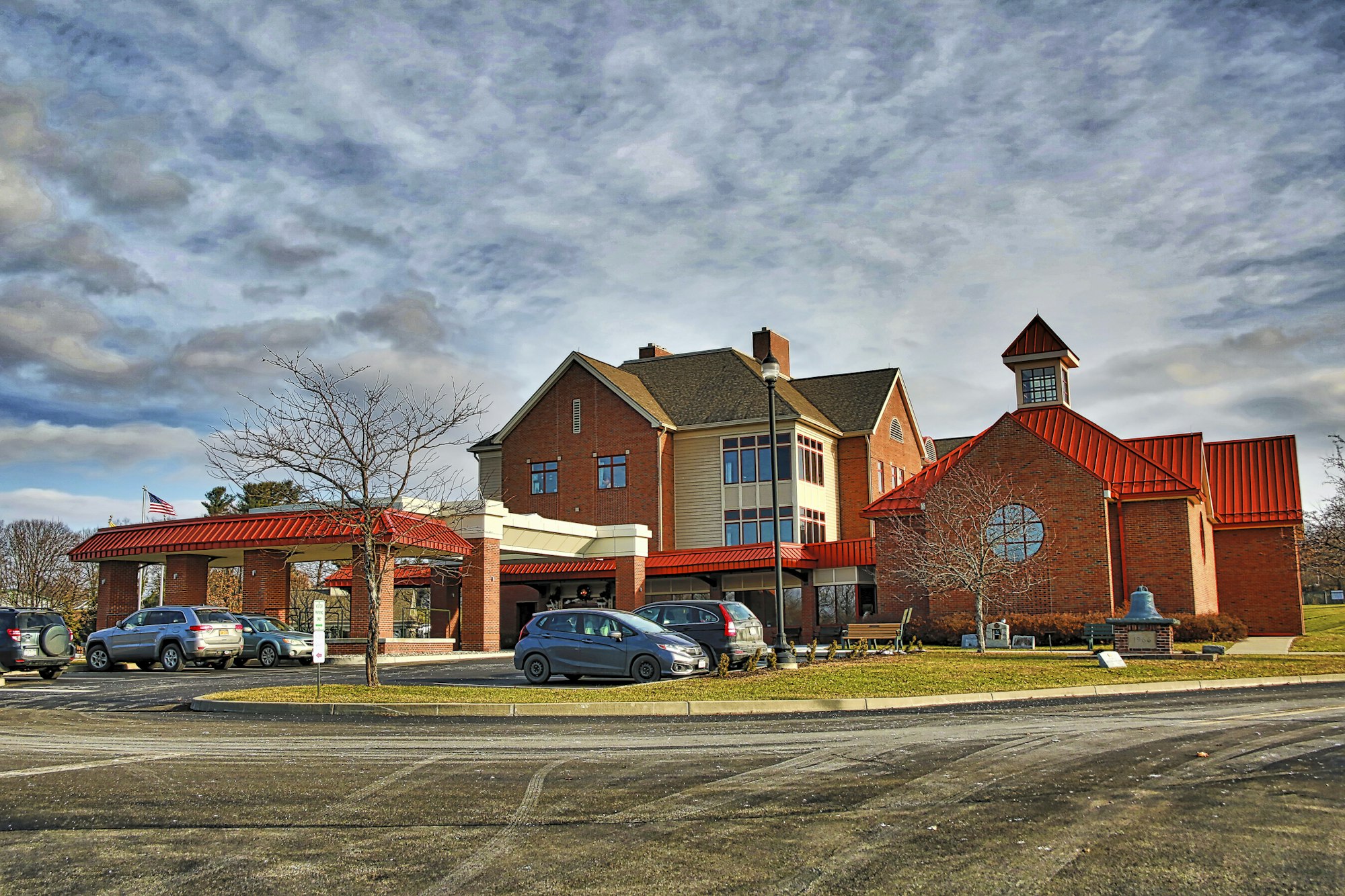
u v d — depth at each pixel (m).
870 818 8.92
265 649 31.41
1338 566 39.12
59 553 66.94
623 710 17.28
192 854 8.15
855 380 53.25
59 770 11.94
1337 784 9.89
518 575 48.19
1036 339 40.53
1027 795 9.67
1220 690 19.36
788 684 19.30
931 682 19.62
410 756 12.77
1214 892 6.75
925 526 37.81
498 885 7.24
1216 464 43.69
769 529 46.03
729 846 8.11
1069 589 34.41
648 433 47.59
